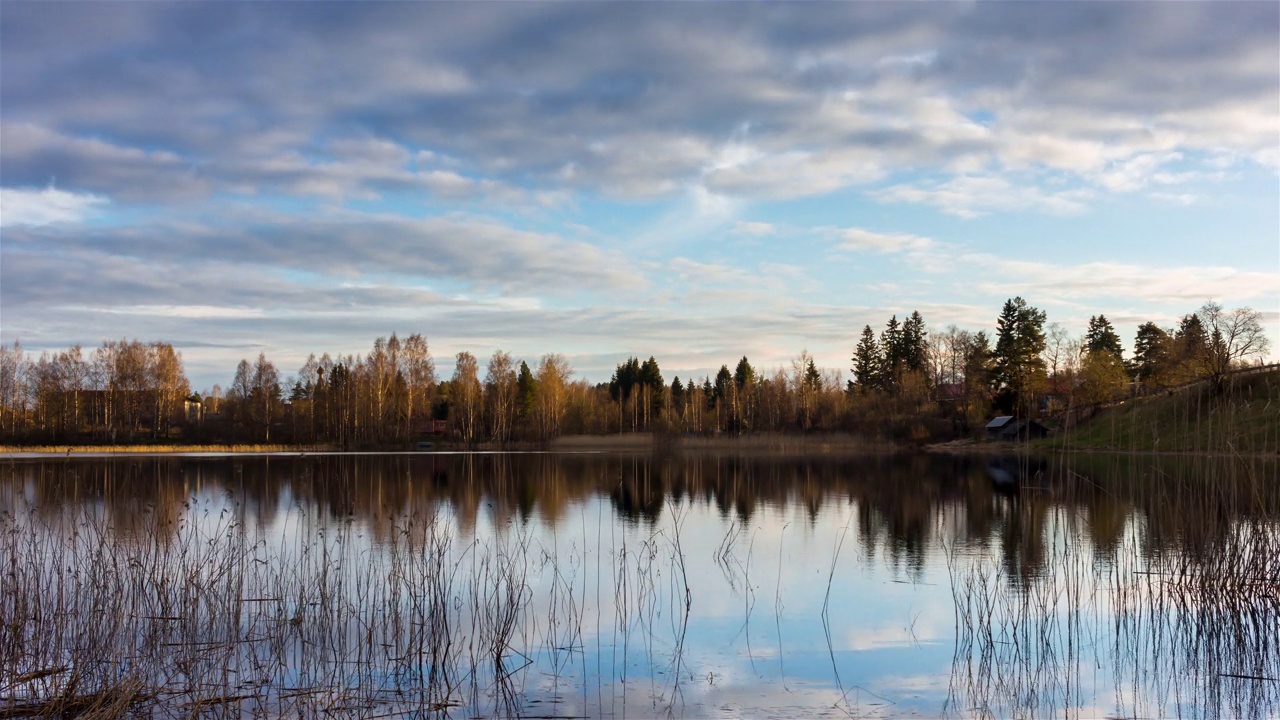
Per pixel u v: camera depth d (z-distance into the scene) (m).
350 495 30.50
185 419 95.25
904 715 9.31
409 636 12.09
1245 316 47.75
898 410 77.38
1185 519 14.22
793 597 14.81
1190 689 10.10
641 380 115.62
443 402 101.25
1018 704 9.65
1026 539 21.20
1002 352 80.19
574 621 13.12
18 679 9.95
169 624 12.23
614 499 30.64
